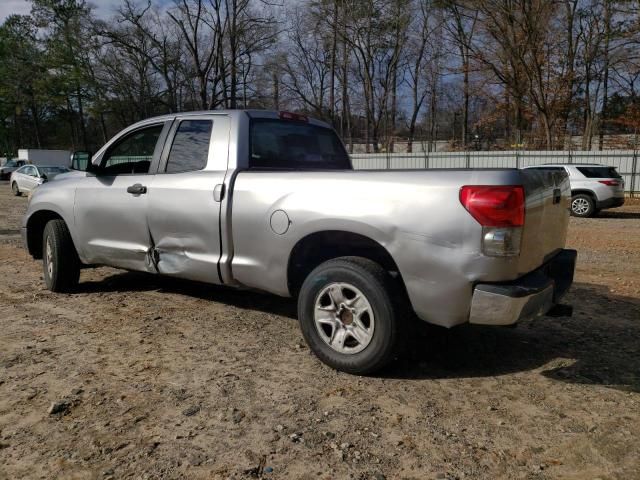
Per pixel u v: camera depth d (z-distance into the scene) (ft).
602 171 51.85
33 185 69.72
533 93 98.84
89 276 21.63
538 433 9.56
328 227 11.89
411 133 147.23
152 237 15.62
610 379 11.93
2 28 161.89
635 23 103.81
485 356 13.24
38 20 147.84
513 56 99.60
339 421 9.89
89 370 12.05
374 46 137.49
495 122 130.00
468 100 136.15
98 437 9.28
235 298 18.22
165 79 127.44
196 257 14.52
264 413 10.16
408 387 11.37
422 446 9.09
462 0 103.65
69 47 145.89
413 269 10.88
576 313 17.07
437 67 131.23
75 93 161.17
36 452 8.84
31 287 19.81
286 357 12.94
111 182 16.81
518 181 10.35
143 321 15.64
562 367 12.59
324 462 8.60
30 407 10.32
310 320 12.26
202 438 9.27
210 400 10.66
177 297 18.34
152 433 9.41
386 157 89.76
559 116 114.93
